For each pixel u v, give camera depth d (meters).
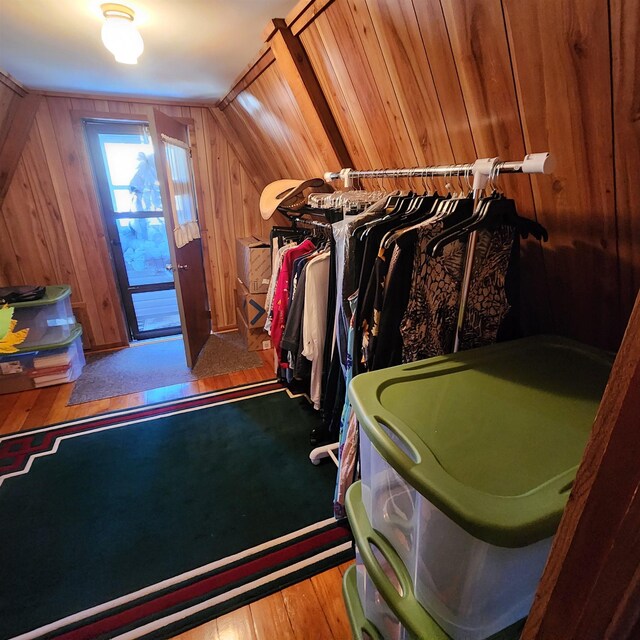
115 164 3.40
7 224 3.03
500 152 1.04
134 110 3.12
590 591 0.43
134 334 3.85
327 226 1.88
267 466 2.04
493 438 0.71
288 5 1.41
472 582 0.61
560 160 0.89
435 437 0.71
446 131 1.17
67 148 3.05
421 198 1.24
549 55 0.76
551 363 0.99
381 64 1.19
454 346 1.13
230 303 4.04
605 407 0.39
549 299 1.20
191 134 3.37
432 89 1.09
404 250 0.99
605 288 1.01
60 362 2.87
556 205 0.99
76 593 1.39
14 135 2.81
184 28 1.63
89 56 2.01
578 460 0.66
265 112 2.35
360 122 1.52
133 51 1.60
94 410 2.57
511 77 0.86
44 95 2.84
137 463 2.06
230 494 1.85
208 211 3.66
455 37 0.90
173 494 1.85
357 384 0.86
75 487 1.89
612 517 0.39
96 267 3.41
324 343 1.89
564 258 1.07
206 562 1.51
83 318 3.45
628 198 0.82
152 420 2.45
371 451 0.82
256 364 3.24
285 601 1.37
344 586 1.21
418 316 1.05
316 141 1.86
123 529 1.65
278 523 1.69
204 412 2.54
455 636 0.67
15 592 1.39
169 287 3.94
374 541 0.85
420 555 0.68
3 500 1.81
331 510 1.75
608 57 0.67
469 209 1.09
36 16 1.53
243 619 1.31
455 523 0.57
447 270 1.07
